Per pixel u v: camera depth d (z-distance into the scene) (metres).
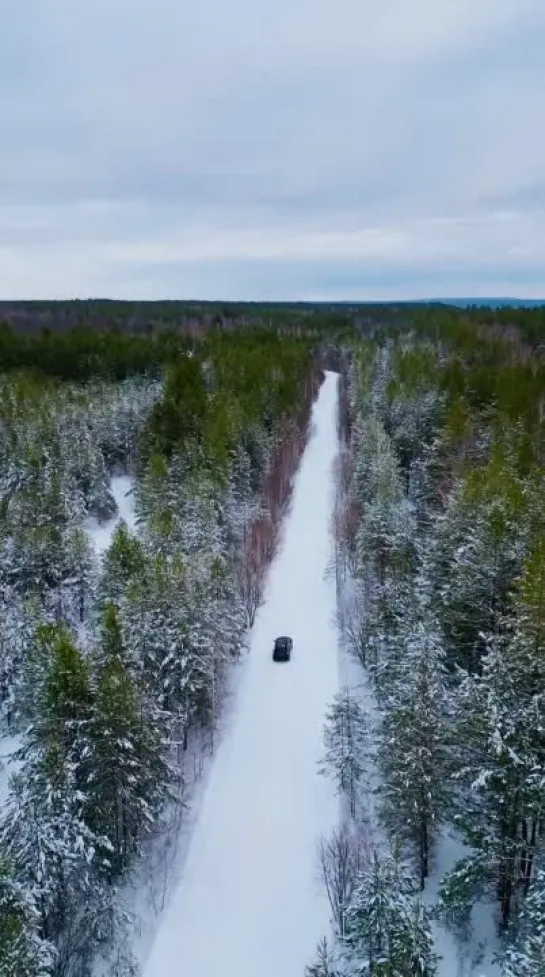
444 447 54.84
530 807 20.25
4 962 17.14
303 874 25.92
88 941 21.89
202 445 58.22
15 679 32.69
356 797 29.12
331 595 47.25
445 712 24.55
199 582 33.25
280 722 34.38
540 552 26.34
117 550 37.75
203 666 31.39
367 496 52.53
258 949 23.22
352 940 19.75
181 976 22.34
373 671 34.88
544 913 18.41
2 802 27.47
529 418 57.91
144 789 24.84
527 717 20.77
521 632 24.12
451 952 22.45
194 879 25.84
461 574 30.97
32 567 42.12
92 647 31.33
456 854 25.70
